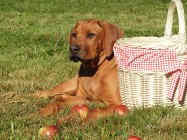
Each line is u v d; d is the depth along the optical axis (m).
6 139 3.25
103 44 3.91
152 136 3.26
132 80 3.68
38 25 8.43
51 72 4.80
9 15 9.93
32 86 4.34
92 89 3.94
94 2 12.22
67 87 4.14
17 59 5.35
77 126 3.40
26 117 3.57
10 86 4.34
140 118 3.48
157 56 3.61
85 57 3.82
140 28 7.81
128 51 3.66
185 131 3.35
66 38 6.69
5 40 6.52
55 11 10.67
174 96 3.65
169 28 3.77
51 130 3.24
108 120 3.46
